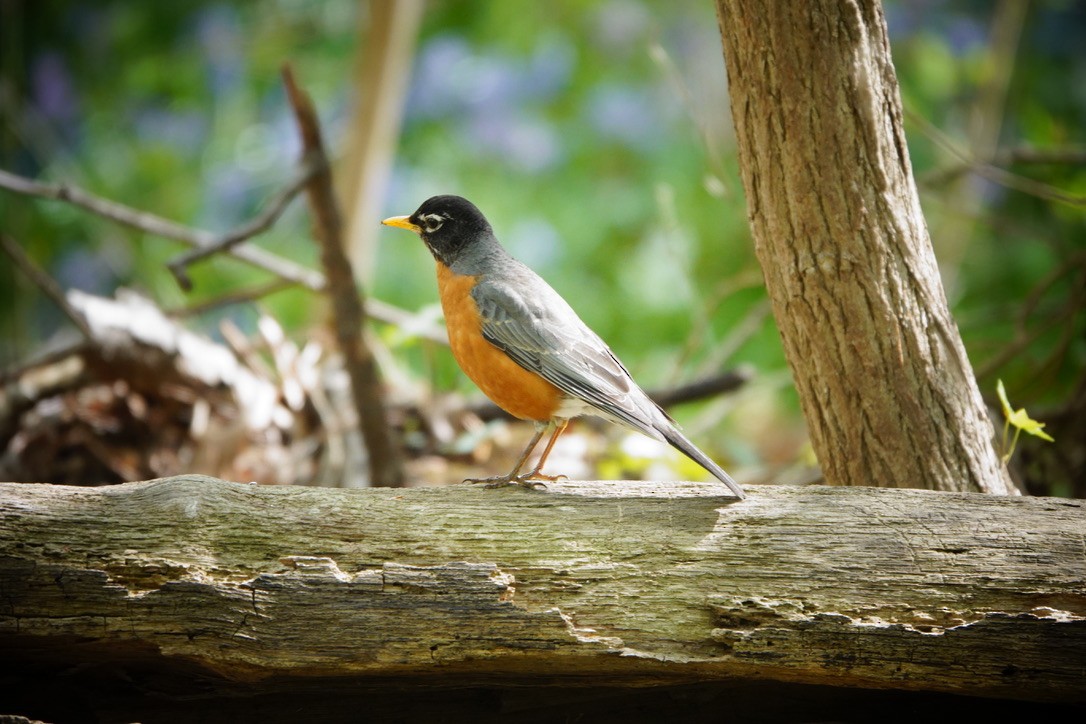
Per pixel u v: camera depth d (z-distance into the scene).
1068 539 6.24
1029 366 12.21
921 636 6.01
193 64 19.06
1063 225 15.52
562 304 8.41
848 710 6.67
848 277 7.19
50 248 17.22
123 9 18.88
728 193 11.20
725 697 6.71
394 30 15.83
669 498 6.64
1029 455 10.79
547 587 6.23
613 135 18.55
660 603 6.20
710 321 16.25
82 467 11.12
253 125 19.17
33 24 18.69
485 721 6.76
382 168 16.52
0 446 11.23
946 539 6.29
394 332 13.23
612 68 19.22
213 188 18.39
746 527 6.41
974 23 18.25
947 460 7.35
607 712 6.77
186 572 6.07
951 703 6.56
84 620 6.01
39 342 17.91
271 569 6.17
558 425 8.34
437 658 6.13
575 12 19.14
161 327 11.66
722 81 19.53
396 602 6.09
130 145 18.70
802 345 7.51
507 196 18.28
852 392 7.38
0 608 6.01
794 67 6.96
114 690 6.55
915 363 7.29
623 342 16.84
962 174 12.98
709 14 19.70
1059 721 6.46
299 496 6.48
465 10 19.41
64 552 6.08
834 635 6.05
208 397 11.77
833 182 7.08
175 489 6.35
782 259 7.38
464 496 6.62
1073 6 17.86
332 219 10.61
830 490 6.67
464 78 19.08
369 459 10.88
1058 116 17.22
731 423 16.41
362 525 6.37
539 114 18.92
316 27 19.91
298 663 6.07
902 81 17.52
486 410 12.27
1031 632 5.98
